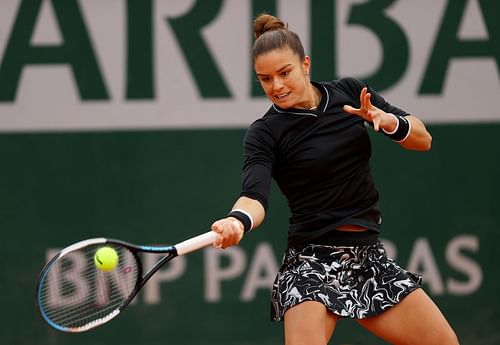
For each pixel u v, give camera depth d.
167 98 24.33
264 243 24.19
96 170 24.42
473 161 24.23
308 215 13.09
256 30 13.33
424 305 12.89
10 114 24.41
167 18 24.30
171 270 24.25
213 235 12.53
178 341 24.20
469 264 24.19
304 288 12.62
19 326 24.41
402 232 24.23
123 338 24.30
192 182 24.34
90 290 19.73
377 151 24.30
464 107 24.22
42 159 24.42
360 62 24.19
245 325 24.14
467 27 24.19
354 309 12.84
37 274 24.39
